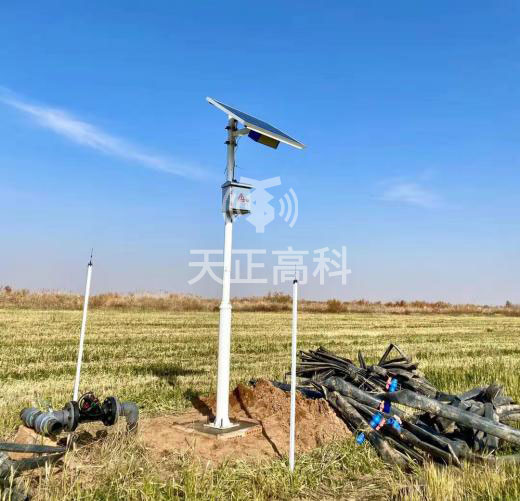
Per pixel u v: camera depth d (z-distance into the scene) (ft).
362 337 90.43
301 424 27.20
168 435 25.40
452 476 21.29
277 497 20.12
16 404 32.14
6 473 18.89
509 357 66.18
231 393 31.99
